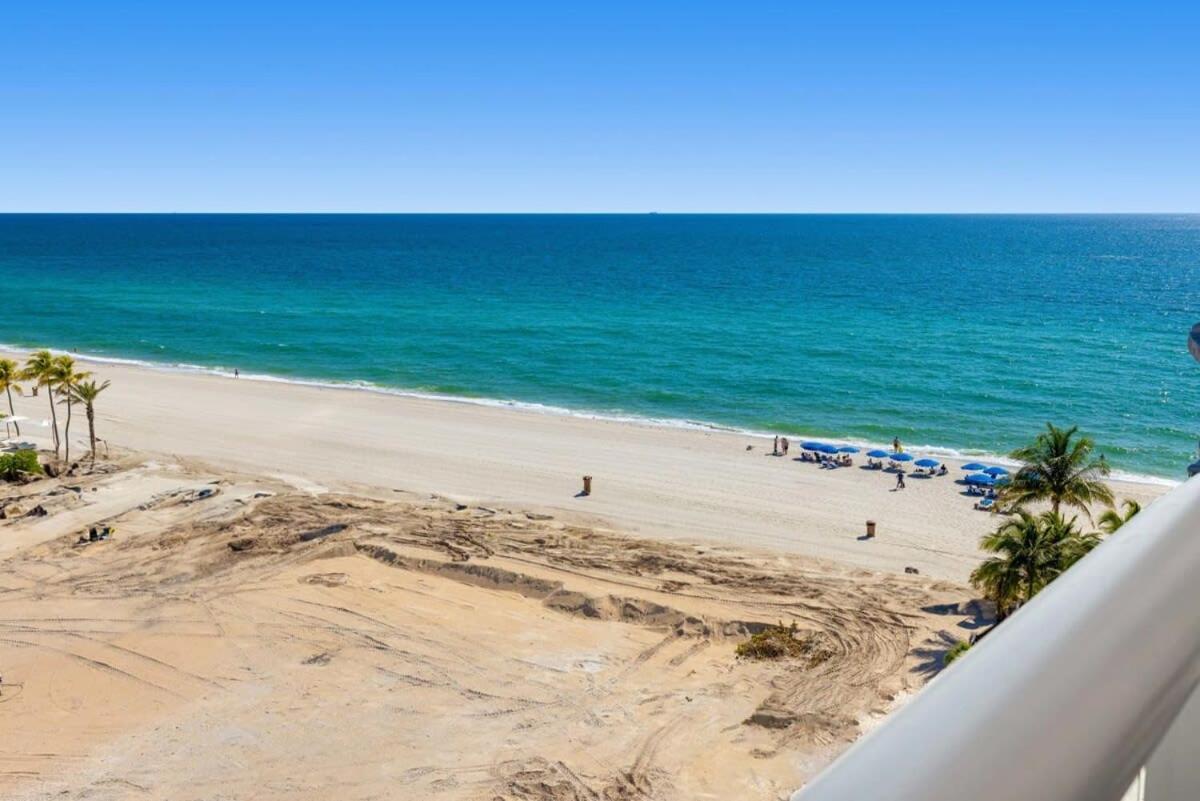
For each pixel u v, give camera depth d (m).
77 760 23.70
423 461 49.44
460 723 25.33
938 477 46.84
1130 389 68.62
